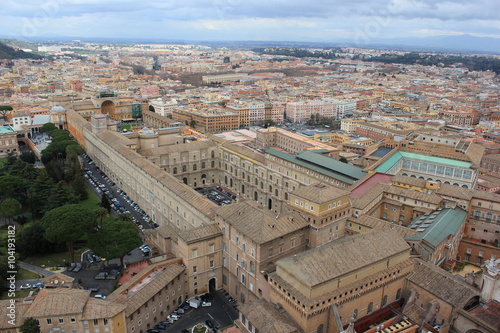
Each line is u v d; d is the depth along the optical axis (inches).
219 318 5408.5
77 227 6254.9
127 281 5575.8
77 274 6230.3
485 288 4566.9
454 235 5841.5
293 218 5654.5
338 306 4404.5
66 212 6407.5
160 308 5270.7
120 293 5012.3
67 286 5344.5
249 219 5531.5
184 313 5516.7
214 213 6151.6
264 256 5206.7
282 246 5433.1
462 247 6633.9
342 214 5999.0
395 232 5088.6
